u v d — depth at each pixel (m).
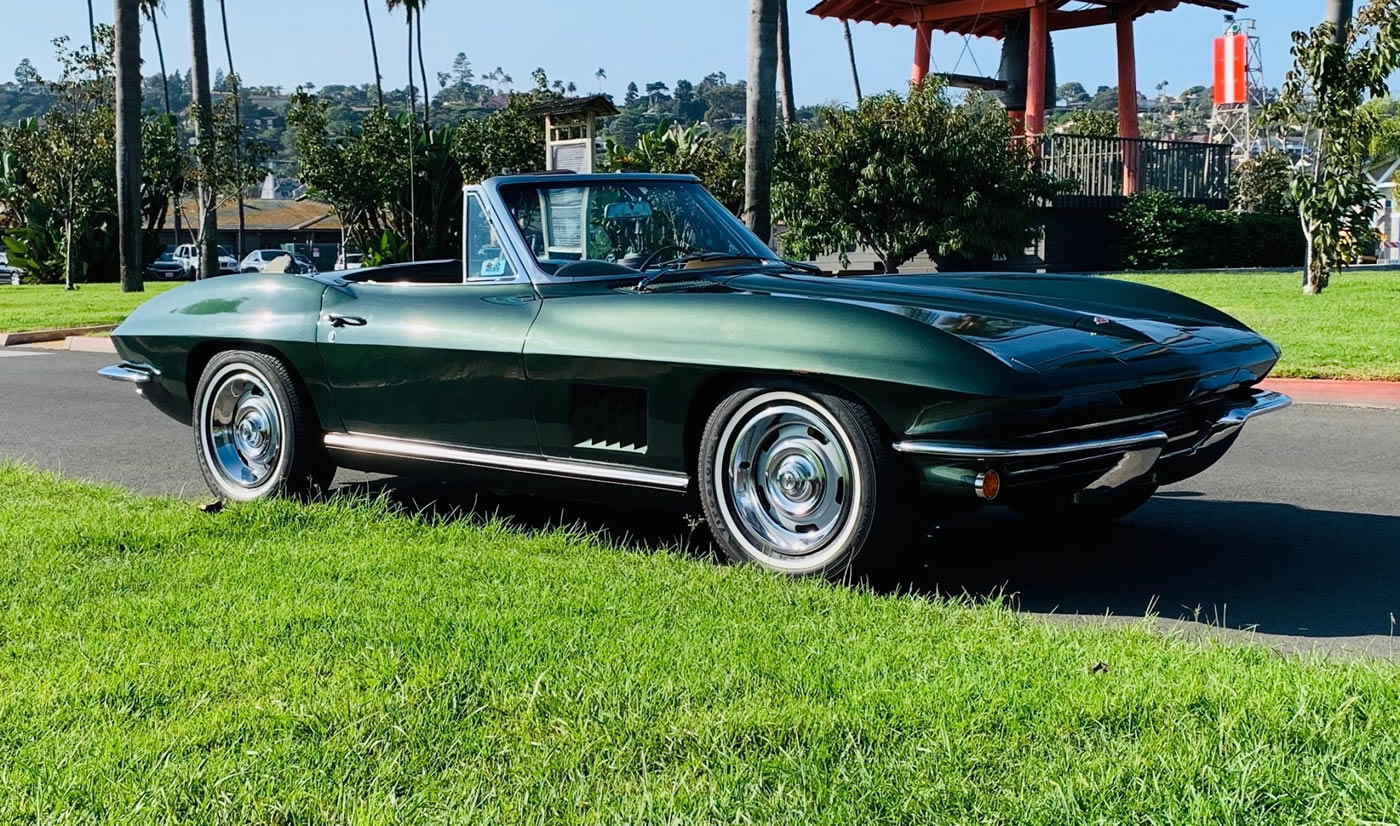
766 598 3.79
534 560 4.27
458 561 4.25
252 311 5.42
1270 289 15.76
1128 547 4.84
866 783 2.45
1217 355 4.34
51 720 2.86
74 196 37.50
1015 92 25.19
